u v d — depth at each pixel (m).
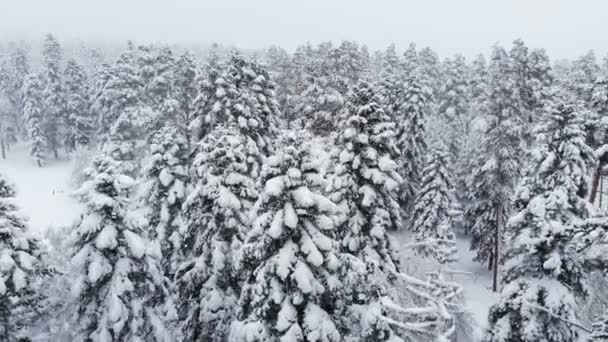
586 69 53.19
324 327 10.80
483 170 30.95
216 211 15.91
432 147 30.69
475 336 15.62
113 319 13.60
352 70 43.53
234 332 12.10
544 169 16.55
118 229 14.71
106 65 55.06
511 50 32.53
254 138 24.81
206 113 27.94
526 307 15.09
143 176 21.20
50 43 71.94
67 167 59.38
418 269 15.07
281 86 48.00
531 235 15.76
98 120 54.72
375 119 16.27
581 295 15.28
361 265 12.27
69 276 17.12
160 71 45.50
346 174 15.57
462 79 51.75
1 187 14.10
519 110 31.23
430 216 28.62
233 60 27.42
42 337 15.29
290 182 11.19
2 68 68.00
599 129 24.34
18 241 13.38
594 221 8.81
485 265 36.03
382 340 11.82
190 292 17.02
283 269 10.85
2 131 65.19
